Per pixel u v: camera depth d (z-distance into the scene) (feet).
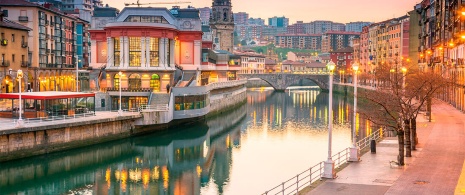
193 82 397.60
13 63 353.51
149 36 362.33
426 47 503.61
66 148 232.12
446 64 374.84
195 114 324.19
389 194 130.11
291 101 594.24
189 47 413.80
